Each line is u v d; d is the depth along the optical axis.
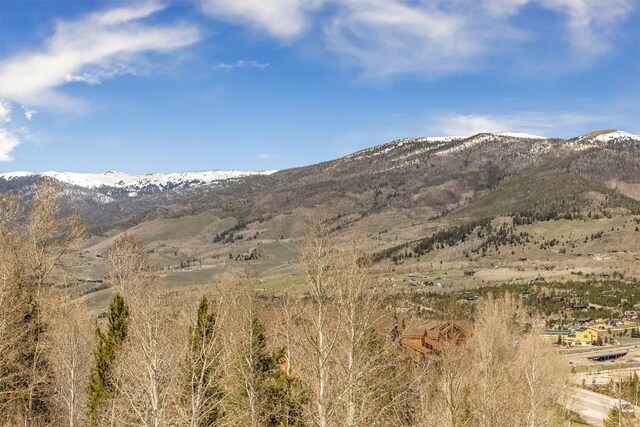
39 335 32.19
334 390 22.34
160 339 20.02
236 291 30.48
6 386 29.31
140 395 19.67
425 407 27.98
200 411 21.03
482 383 30.16
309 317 22.94
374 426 23.83
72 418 28.27
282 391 27.77
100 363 29.55
